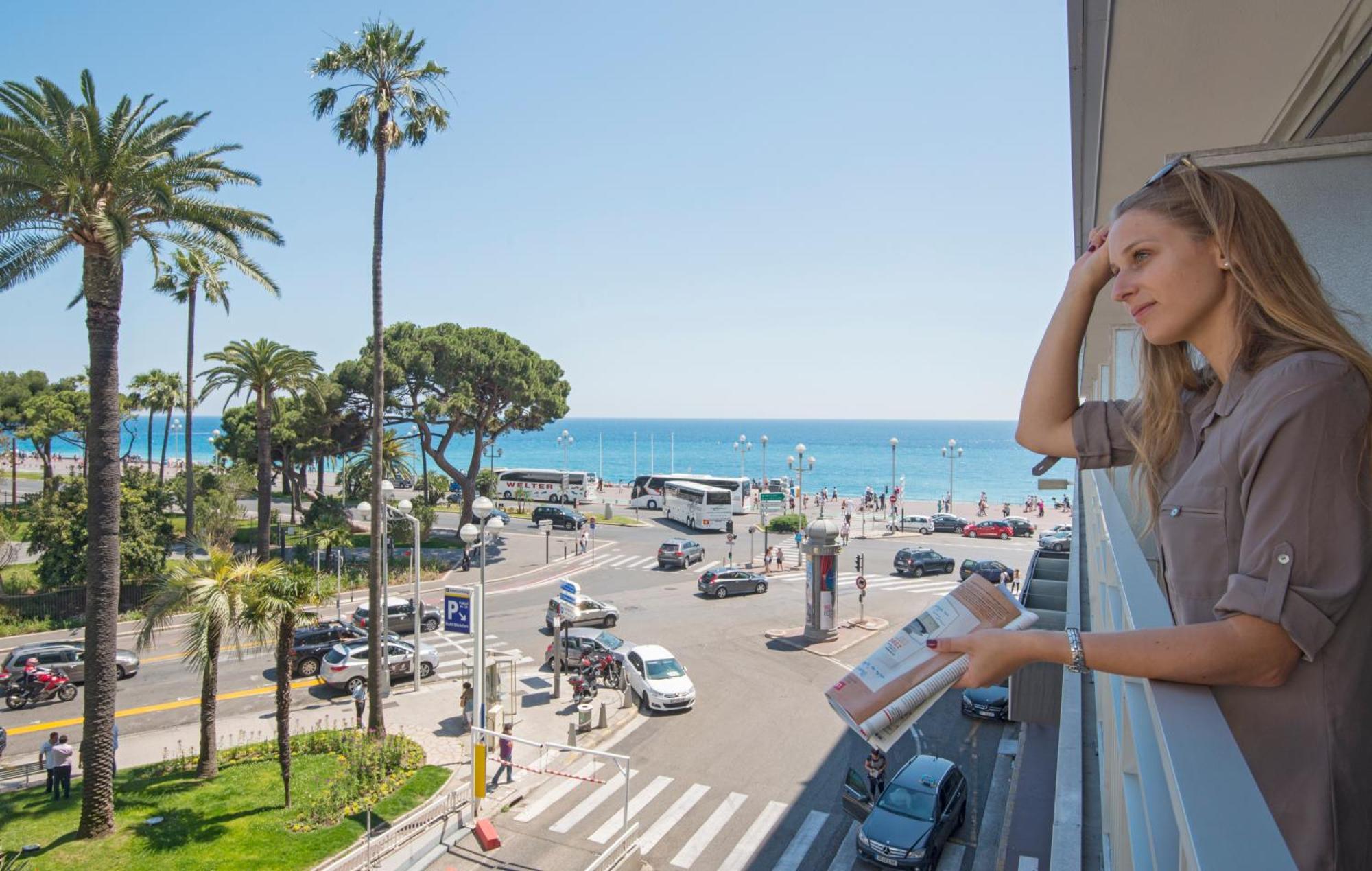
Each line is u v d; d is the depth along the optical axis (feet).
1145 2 13.74
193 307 127.85
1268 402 4.12
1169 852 4.66
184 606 53.11
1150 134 21.50
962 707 70.95
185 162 54.75
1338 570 3.75
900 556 137.90
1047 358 6.57
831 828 52.11
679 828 52.29
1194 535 4.53
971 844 49.57
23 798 54.49
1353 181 10.52
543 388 155.02
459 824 51.88
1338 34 14.05
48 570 103.60
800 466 165.78
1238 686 4.10
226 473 174.81
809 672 84.17
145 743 64.69
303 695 77.25
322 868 44.73
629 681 76.59
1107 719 13.96
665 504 221.66
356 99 66.80
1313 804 3.84
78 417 191.72
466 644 95.35
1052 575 89.81
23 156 46.11
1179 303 4.82
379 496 66.18
